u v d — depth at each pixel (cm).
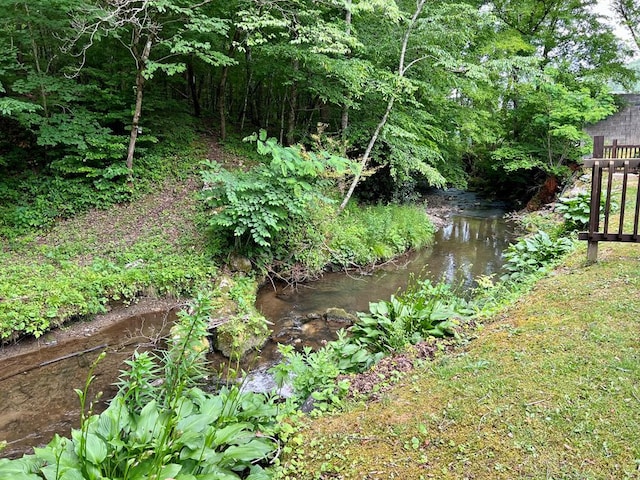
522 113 1559
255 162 1112
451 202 1877
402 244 1049
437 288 519
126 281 667
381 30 1125
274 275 824
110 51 1096
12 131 925
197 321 363
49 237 775
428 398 301
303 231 891
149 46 880
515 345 345
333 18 1054
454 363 339
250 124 1420
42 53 1016
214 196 783
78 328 588
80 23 813
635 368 289
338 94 1060
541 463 226
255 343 561
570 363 306
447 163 1563
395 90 1025
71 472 216
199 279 713
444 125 1401
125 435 261
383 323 434
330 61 960
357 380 358
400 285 834
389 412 294
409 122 1106
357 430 283
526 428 252
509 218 1509
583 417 253
